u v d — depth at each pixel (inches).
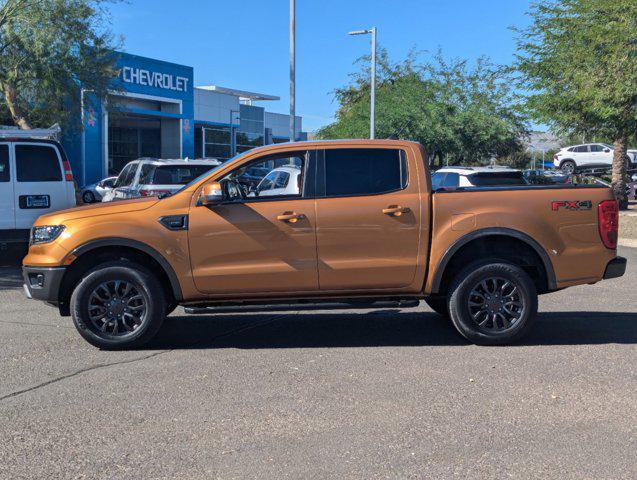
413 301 269.9
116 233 257.9
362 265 261.4
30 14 836.0
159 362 248.4
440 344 273.7
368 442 174.2
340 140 269.7
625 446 171.3
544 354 257.0
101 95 986.7
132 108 1636.3
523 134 1189.7
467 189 268.1
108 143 1688.0
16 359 252.5
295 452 168.4
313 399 206.8
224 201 261.3
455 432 180.4
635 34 603.8
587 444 172.6
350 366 242.1
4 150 441.4
